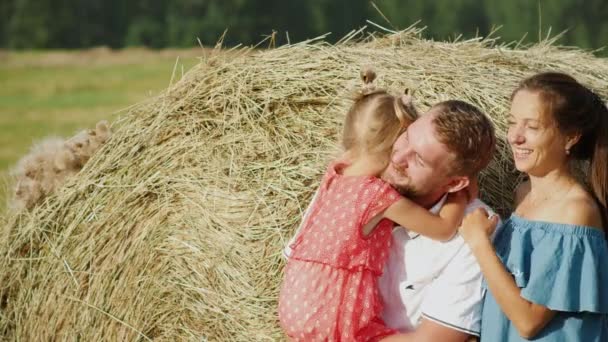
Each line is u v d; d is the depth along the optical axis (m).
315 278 3.58
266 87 4.74
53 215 5.33
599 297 3.36
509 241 3.57
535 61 5.24
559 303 3.32
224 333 4.38
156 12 46.28
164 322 4.63
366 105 3.68
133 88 26.97
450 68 4.80
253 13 43.41
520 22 34.56
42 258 5.34
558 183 3.54
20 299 5.46
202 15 44.56
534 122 3.46
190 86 5.05
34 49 46.47
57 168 5.48
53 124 19.83
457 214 3.55
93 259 5.04
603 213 3.53
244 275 4.33
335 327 3.52
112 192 5.04
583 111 3.46
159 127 4.96
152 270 4.69
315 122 4.52
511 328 3.47
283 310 3.67
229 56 5.16
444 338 3.48
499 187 4.28
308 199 4.29
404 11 39.16
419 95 4.52
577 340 3.41
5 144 17.09
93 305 4.99
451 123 3.44
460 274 3.50
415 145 3.49
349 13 41.34
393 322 3.63
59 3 47.19
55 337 5.23
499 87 4.65
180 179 4.70
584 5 33.38
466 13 37.06
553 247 3.38
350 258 3.55
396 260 3.66
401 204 3.53
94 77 30.16
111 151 5.21
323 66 4.79
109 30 47.38
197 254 4.50
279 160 4.45
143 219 4.81
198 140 4.75
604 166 3.50
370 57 4.88
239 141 4.61
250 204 4.40
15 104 24.20
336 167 3.77
